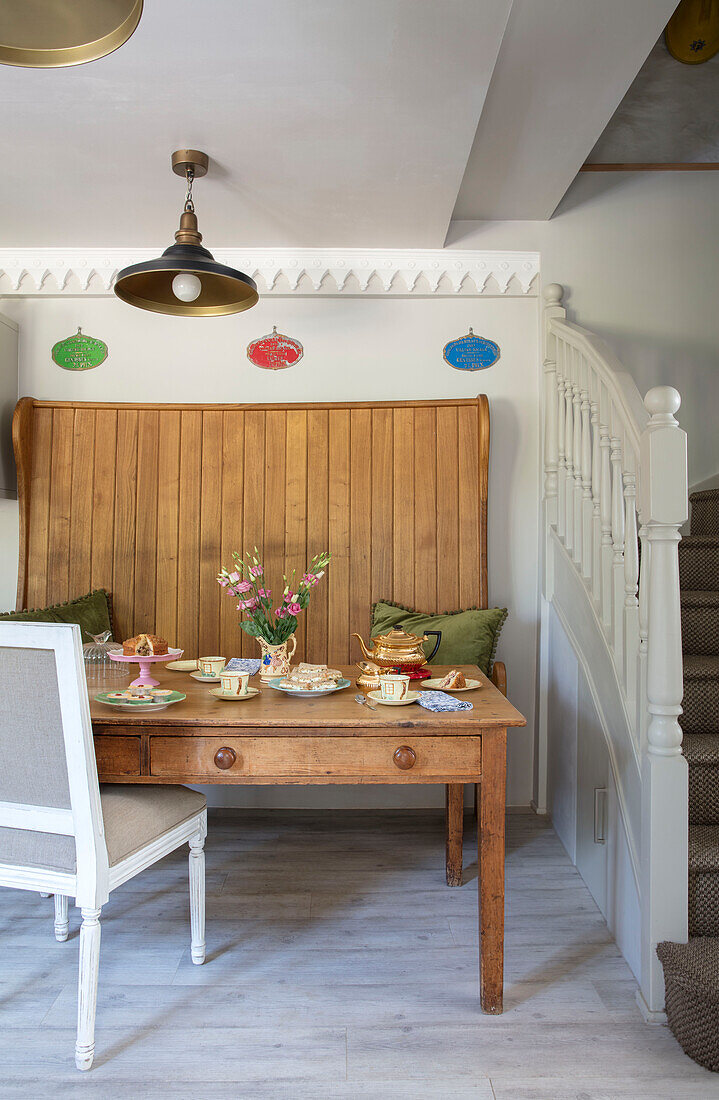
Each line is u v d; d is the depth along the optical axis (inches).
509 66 98.0
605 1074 74.8
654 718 86.2
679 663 85.5
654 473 85.9
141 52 85.4
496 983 84.4
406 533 148.7
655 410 87.0
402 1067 75.6
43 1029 81.4
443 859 127.2
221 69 88.9
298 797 151.4
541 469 151.8
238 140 106.0
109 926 104.6
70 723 73.2
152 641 99.4
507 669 152.4
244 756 85.8
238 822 144.3
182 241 109.7
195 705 92.0
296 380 154.3
